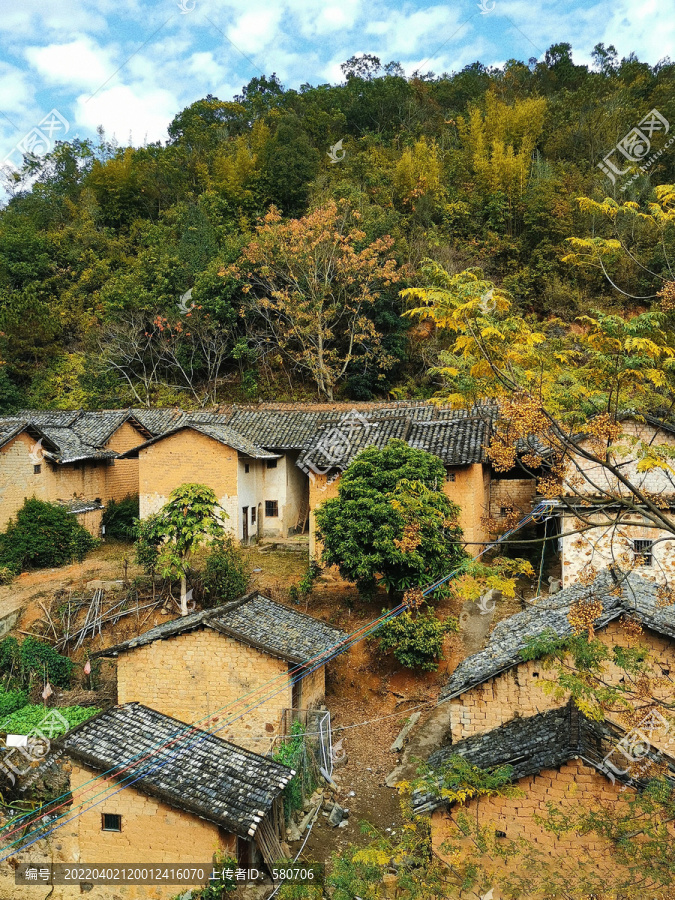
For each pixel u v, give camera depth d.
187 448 25.14
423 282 32.44
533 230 34.75
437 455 21.38
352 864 8.95
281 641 14.59
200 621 14.44
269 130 45.41
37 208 47.59
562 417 7.53
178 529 19.52
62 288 41.72
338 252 32.12
